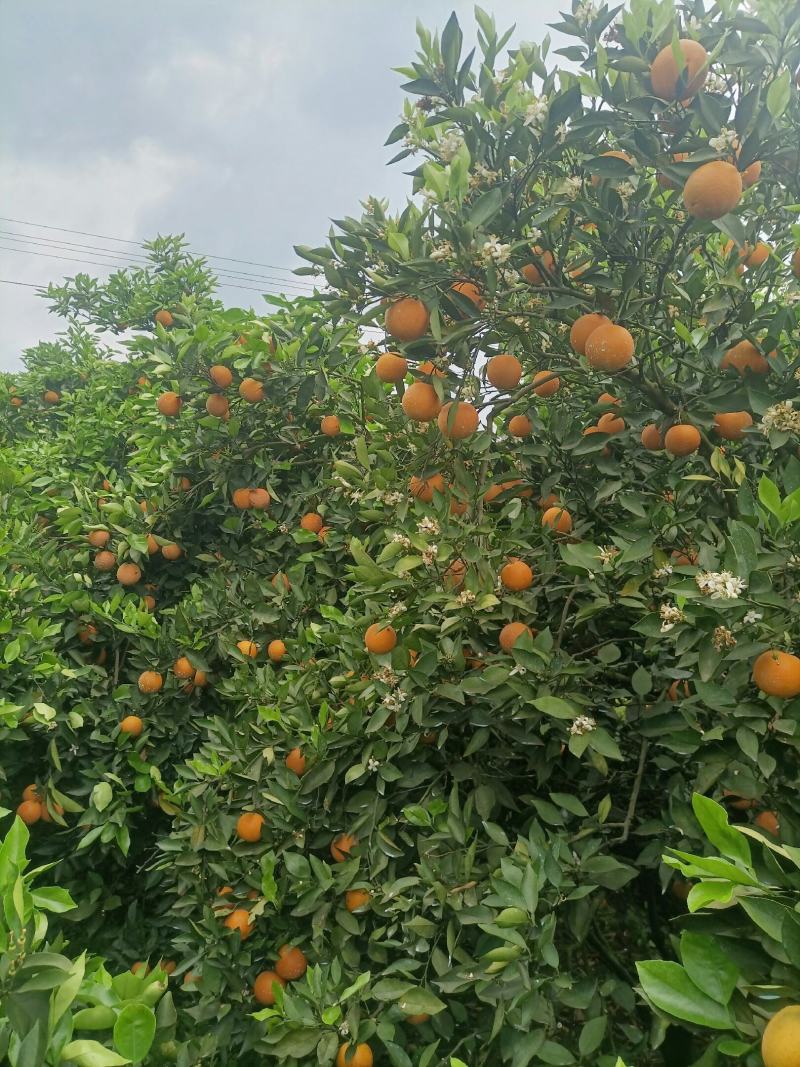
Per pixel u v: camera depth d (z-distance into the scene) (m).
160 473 6.37
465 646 3.40
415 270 2.62
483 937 2.81
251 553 6.03
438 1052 2.89
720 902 1.46
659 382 3.23
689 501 3.41
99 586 6.07
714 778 2.37
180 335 5.79
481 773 3.20
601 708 3.27
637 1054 2.70
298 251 2.93
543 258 3.16
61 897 1.99
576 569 3.19
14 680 4.49
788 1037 1.20
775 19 3.03
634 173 2.70
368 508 4.10
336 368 5.11
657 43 2.79
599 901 2.81
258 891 3.50
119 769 4.93
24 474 6.44
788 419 2.80
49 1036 1.54
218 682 5.43
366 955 3.28
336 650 4.16
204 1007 3.34
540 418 4.22
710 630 2.30
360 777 3.38
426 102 3.07
